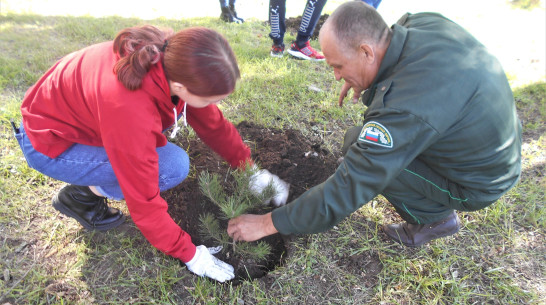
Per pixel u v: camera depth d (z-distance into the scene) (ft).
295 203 5.12
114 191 5.80
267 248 6.09
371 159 4.39
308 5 12.14
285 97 10.61
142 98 4.06
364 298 5.89
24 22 13.71
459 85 4.26
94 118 4.51
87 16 15.31
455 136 4.53
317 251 6.52
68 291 5.49
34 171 7.15
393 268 6.35
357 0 4.84
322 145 8.99
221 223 6.98
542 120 10.73
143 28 4.23
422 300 5.90
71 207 6.00
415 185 5.83
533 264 6.58
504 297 5.99
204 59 3.70
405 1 25.94
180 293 5.65
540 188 8.15
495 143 4.70
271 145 8.73
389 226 6.91
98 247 6.12
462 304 5.87
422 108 4.15
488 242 6.94
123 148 4.11
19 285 5.45
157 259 6.05
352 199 4.66
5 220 6.28
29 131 4.78
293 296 5.81
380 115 4.40
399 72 4.55
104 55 4.40
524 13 24.52
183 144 8.40
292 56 13.46
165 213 4.88
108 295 5.52
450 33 4.76
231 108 9.80
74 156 5.09
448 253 6.67
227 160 7.21
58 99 4.66
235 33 15.21
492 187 5.13
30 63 10.84
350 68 4.99
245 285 5.90
